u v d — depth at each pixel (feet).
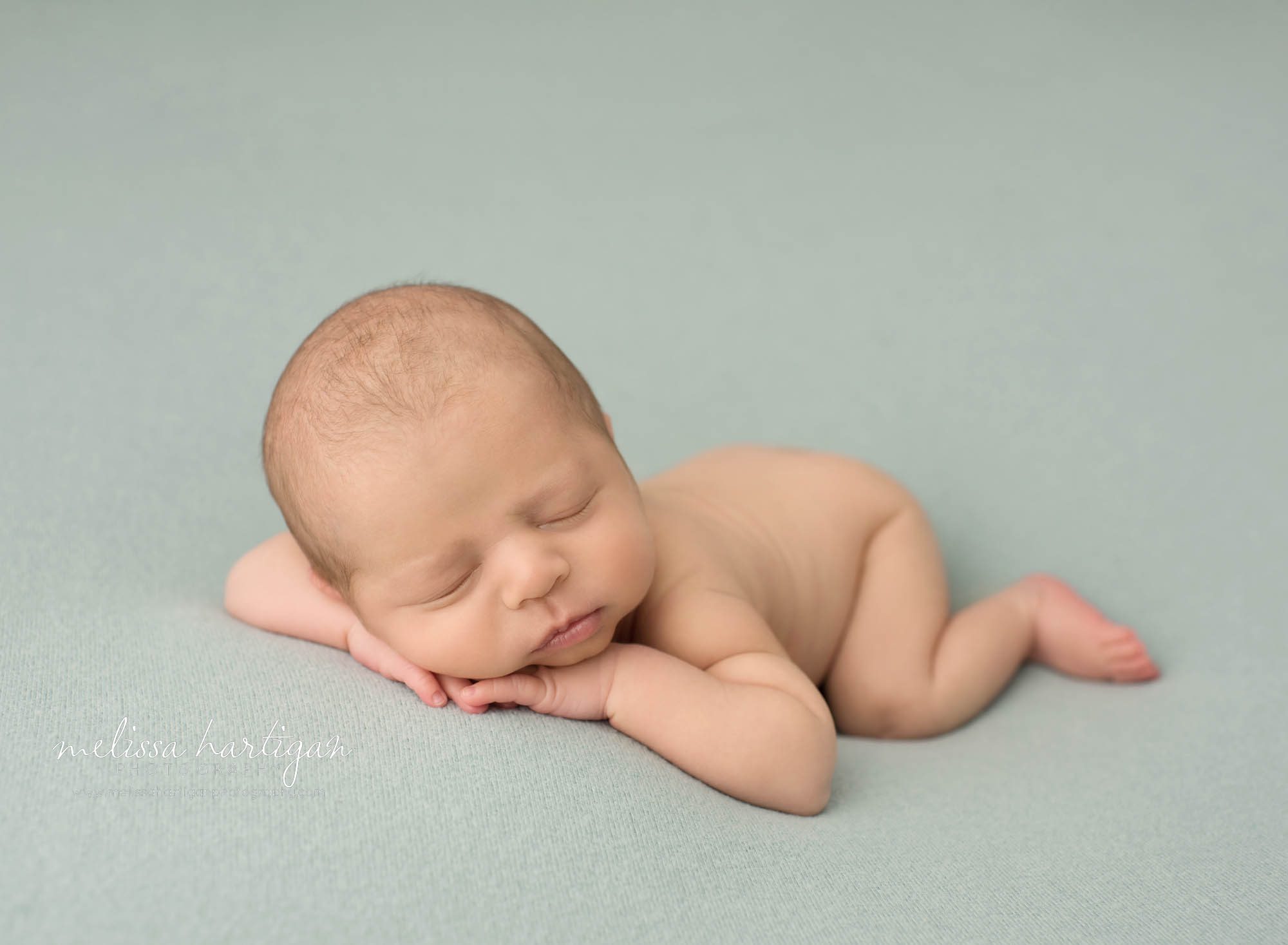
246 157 4.28
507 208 4.11
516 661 2.25
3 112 4.38
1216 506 2.98
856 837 2.27
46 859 2.02
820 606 2.70
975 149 4.30
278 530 2.88
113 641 2.39
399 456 2.19
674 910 2.09
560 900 2.07
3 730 2.19
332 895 2.02
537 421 2.23
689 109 4.77
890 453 3.21
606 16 5.54
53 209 3.84
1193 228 3.69
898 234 3.91
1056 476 3.10
